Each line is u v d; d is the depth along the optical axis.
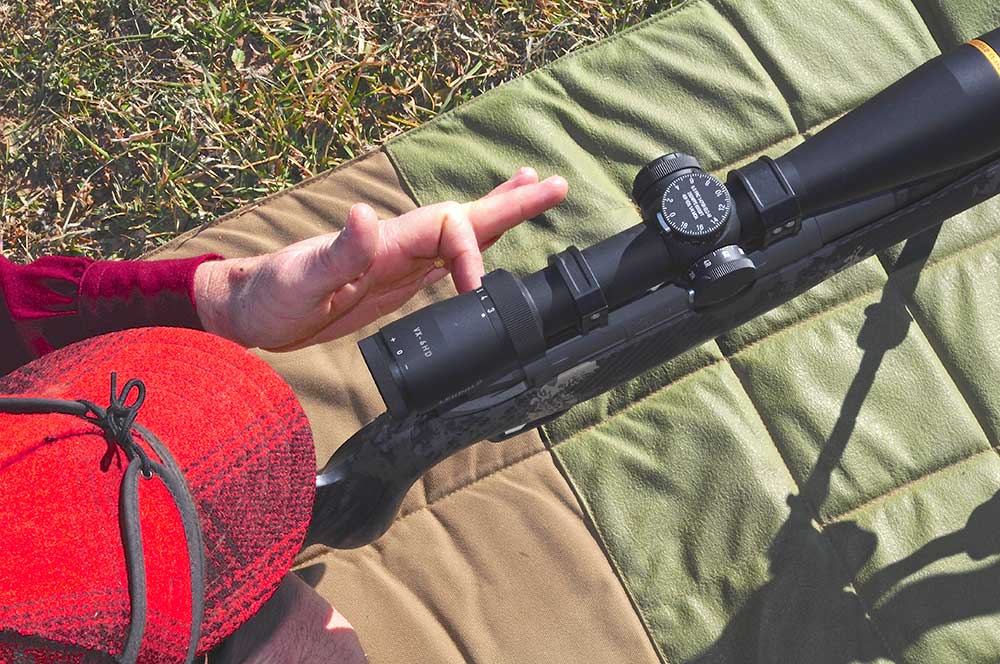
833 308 0.98
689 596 0.94
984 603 0.91
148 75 1.20
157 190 1.14
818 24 1.04
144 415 0.55
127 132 1.18
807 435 0.95
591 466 0.96
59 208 1.17
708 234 0.69
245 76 1.18
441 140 1.05
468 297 0.69
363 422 0.98
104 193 1.18
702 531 0.94
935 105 0.70
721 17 1.05
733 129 1.03
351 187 1.04
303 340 0.78
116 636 0.49
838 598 0.92
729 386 0.97
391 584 0.94
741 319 0.75
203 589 0.53
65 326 0.74
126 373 0.56
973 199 0.77
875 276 0.98
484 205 0.76
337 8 1.19
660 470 0.96
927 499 0.94
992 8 1.02
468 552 0.95
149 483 0.52
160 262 0.75
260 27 1.19
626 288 0.71
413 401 0.69
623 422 0.97
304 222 1.03
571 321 0.71
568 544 0.95
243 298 0.74
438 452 0.73
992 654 0.90
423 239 0.75
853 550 0.93
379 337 0.69
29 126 1.19
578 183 1.02
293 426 0.59
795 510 0.94
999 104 0.70
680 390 0.97
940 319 0.97
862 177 0.71
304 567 0.95
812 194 0.71
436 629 0.94
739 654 0.92
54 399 0.52
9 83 1.20
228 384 0.58
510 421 0.74
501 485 0.96
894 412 0.95
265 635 0.67
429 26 1.18
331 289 0.72
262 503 0.57
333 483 0.73
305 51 1.19
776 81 1.03
